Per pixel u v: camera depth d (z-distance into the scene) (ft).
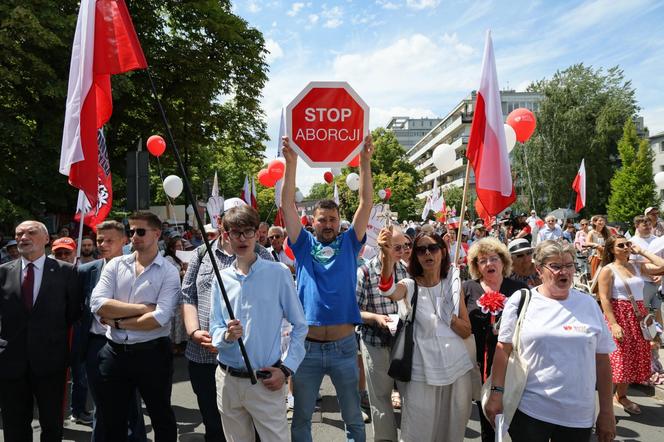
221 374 9.75
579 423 8.86
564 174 130.11
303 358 10.19
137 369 11.69
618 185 134.10
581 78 137.80
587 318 9.18
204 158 84.89
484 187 15.21
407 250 14.67
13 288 12.15
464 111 218.79
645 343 16.51
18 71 39.45
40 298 12.21
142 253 12.26
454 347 10.90
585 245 27.02
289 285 9.95
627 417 16.14
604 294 16.84
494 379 9.88
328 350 11.14
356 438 11.27
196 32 62.13
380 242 10.87
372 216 23.40
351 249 11.56
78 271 13.55
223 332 9.56
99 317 12.11
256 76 66.64
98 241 14.24
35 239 12.44
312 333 11.19
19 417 12.07
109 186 22.86
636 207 131.23
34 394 12.37
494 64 15.40
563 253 9.34
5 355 11.88
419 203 182.60
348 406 11.35
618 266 16.97
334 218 11.57
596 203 138.10
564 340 8.98
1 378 11.88
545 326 9.17
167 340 12.15
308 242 11.64
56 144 43.16
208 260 12.09
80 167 12.86
